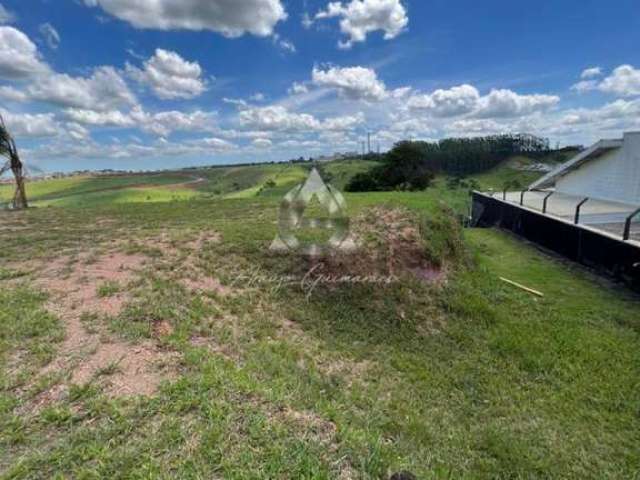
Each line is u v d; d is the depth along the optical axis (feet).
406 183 90.17
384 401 12.69
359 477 7.06
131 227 29.12
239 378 10.04
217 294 17.43
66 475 6.61
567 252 35.24
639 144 41.83
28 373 9.64
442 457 10.04
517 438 11.64
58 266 18.76
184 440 7.46
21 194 51.34
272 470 6.81
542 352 17.30
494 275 28.96
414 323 19.53
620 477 10.33
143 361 10.53
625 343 18.34
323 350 15.60
